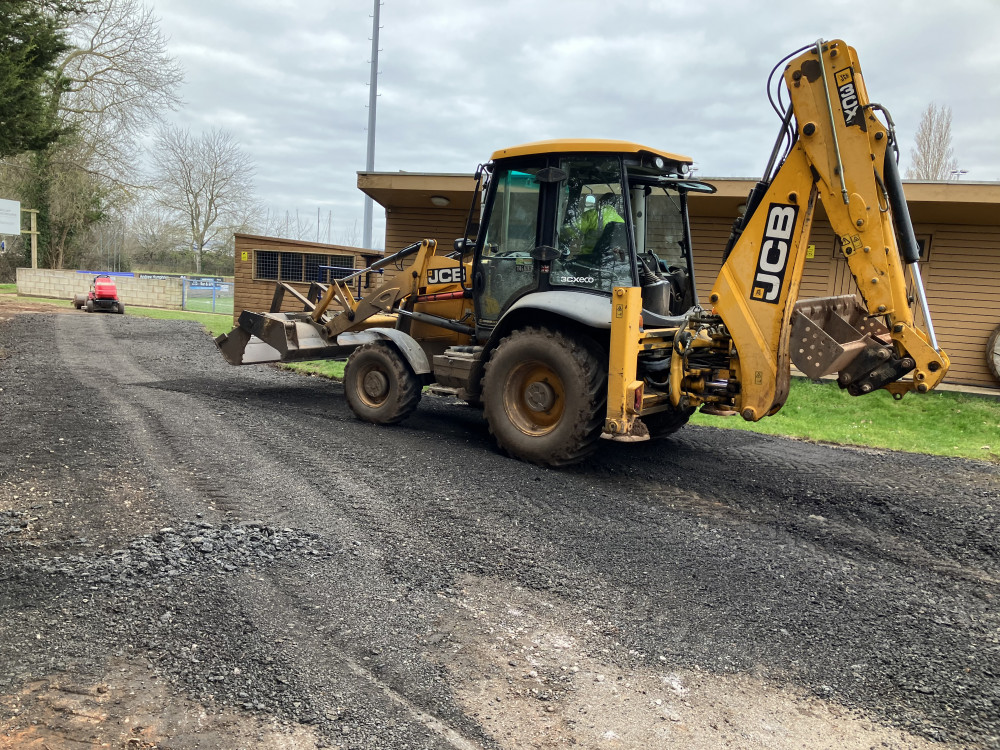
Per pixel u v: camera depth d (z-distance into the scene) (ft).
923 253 38.68
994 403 32.78
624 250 18.45
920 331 14.96
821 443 24.75
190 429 20.76
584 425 17.90
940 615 11.33
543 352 18.44
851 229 15.23
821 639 10.37
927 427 29.40
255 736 7.77
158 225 168.86
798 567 12.94
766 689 9.13
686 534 14.33
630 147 18.10
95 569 11.21
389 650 9.57
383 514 14.47
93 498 14.38
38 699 8.16
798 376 37.32
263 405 25.99
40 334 48.29
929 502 16.96
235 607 10.34
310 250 55.16
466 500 15.55
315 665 9.11
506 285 20.88
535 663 9.49
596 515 15.14
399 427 22.95
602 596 11.44
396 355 22.80
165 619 9.93
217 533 12.78
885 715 8.66
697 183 20.59
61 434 19.42
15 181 115.55
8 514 13.42
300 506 14.61
